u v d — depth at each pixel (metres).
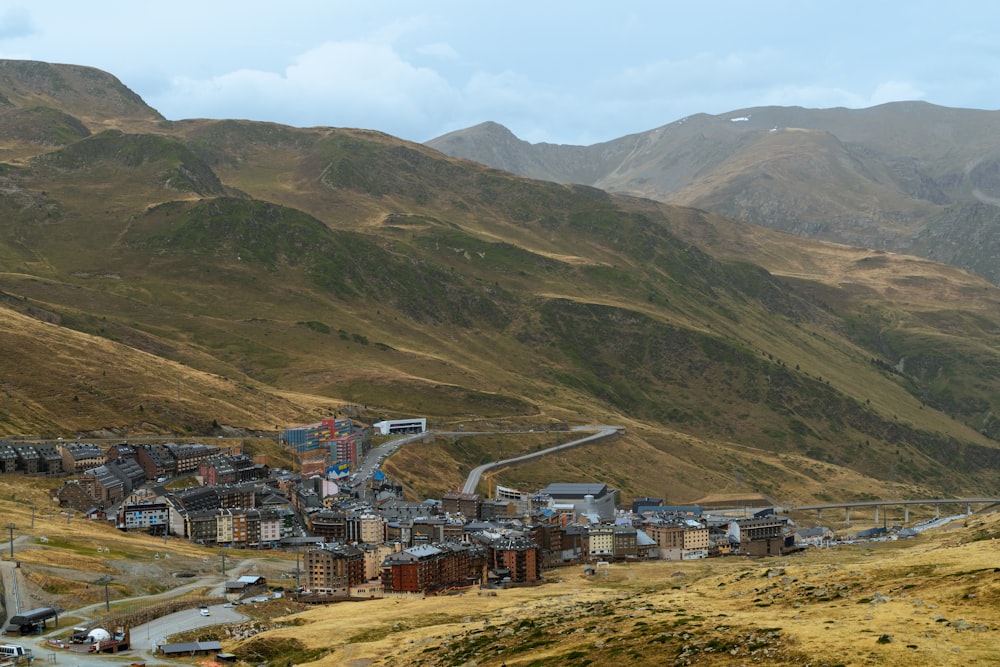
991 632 134.62
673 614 183.62
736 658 142.38
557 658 163.75
